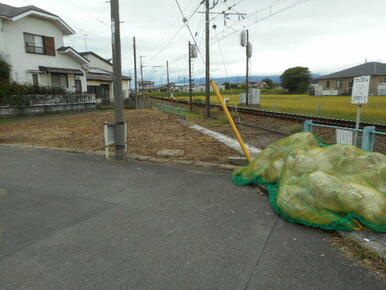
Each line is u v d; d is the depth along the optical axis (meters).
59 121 16.69
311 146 4.34
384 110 18.45
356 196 3.27
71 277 2.47
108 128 6.65
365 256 2.71
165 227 3.36
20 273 2.52
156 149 8.23
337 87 57.22
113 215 3.71
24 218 3.64
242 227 3.33
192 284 2.37
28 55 21.23
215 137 10.12
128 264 2.65
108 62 40.78
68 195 4.45
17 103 18.81
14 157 7.07
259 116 16.30
